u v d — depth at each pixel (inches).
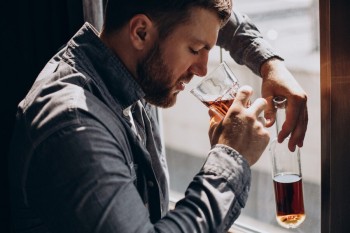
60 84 44.0
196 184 43.4
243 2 75.0
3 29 80.7
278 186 52.2
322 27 47.2
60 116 41.1
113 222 39.4
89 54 47.1
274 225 73.4
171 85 46.8
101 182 39.6
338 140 48.9
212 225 42.0
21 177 43.3
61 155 40.4
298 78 68.5
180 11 43.2
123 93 48.1
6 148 88.5
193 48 45.0
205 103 50.6
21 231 46.3
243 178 43.8
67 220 40.7
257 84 76.3
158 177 58.2
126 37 45.8
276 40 70.7
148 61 45.7
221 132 45.1
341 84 47.3
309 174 69.7
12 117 86.4
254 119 44.9
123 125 47.7
